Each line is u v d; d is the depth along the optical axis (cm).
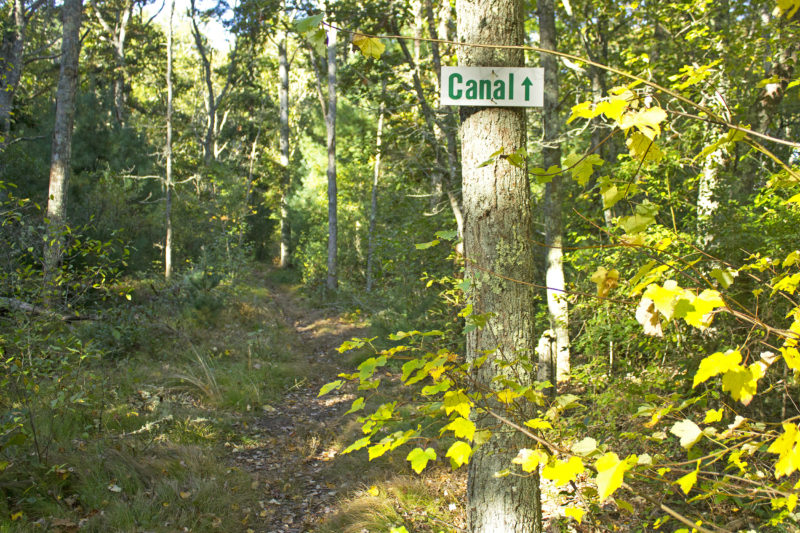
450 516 414
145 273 1238
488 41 251
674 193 555
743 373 96
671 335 420
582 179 118
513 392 161
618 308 475
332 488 479
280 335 1095
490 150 255
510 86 249
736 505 310
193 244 1623
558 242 670
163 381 692
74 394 479
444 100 249
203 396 670
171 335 884
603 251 558
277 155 3058
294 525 421
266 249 2831
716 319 422
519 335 252
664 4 844
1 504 353
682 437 118
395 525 393
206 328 1000
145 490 422
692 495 338
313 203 2181
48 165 1241
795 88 632
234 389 707
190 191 1759
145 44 2944
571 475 114
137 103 3144
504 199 255
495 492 254
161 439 518
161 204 1545
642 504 353
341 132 1980
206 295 1095
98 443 462
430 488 455
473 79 249
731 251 477
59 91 923
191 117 3175
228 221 1587
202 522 394
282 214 2392
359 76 1093
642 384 390
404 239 1138
